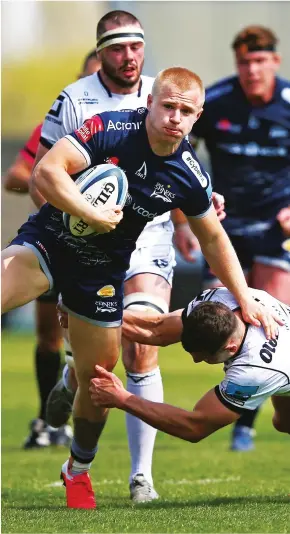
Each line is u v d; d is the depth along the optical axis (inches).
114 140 725.9
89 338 793.6
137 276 927.7
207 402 767.7
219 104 1286.9
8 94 4101.9
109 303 789.2
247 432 1295.5
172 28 4025.6
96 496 922.1
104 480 1049.5
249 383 749.9
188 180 742.5
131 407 774.5
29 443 1320.1
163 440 1457.9
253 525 703.7
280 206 1293.1
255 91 1258.6
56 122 936.9
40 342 1298.0
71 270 778.2
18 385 2117.4
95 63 1098.7
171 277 962.7
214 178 1315.2
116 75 926.4
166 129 702.5
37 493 943.0
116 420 1678.2
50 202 721.0
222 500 856.3
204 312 751.1
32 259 772.6
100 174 719.7
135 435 904.3
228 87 1293.1
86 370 807.1
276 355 755.4
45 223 778.2
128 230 764.6
